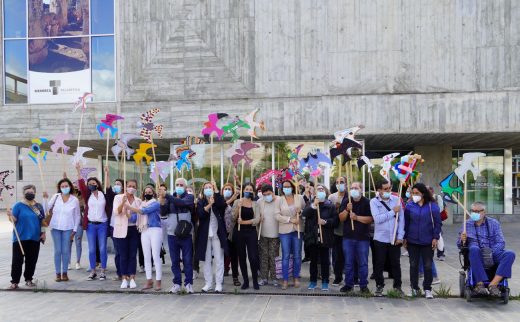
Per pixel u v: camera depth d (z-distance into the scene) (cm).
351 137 830
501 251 704
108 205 917
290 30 1570
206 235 791
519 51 1491
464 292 738
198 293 787
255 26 1584
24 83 1670
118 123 1622
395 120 1529
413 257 745
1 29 1680
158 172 884
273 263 837
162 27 1614
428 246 738
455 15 1515
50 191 3278
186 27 1608
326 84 1557
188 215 791
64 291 809
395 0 1534
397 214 747
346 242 772
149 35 1619
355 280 847
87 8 1661
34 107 1653
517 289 801
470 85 1509
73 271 1002
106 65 1655
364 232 764
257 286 804
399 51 1534
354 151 1587
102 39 1656
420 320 625
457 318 632
